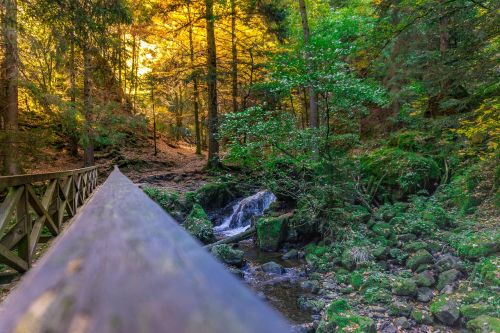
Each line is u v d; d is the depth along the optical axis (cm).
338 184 857
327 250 753
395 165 959
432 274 564
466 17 779
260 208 1195
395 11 883
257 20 1806
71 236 49
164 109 2608
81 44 881
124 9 895
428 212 773
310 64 823
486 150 844
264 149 906
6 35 879
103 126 1390
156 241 41
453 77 731
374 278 588
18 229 353
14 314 27
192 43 2030
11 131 971
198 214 1073
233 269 705
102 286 27
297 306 563
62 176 530
